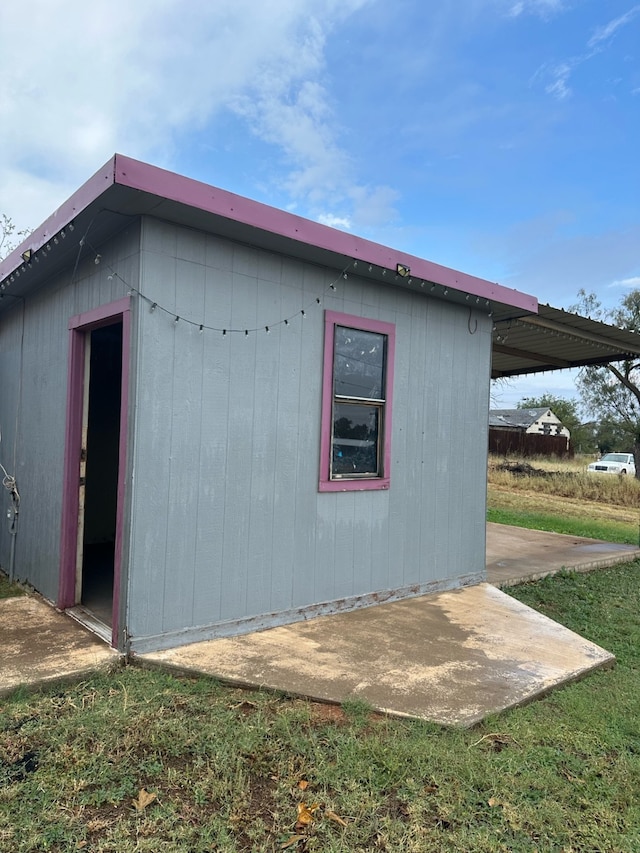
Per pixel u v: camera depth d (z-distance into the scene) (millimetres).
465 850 2006
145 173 3072
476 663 3627
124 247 3641
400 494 5133
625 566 7527
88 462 6992
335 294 4555
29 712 2766
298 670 3363
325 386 4488
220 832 2018
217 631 3852
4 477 5898
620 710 3197
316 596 4488
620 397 17859
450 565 5621
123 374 3588
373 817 2139
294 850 1970
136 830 2018
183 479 3689
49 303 4926
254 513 4070
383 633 4129
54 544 4570
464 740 2707
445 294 5277
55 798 2148
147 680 3180
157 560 3574
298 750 2529
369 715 2898
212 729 2654
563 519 11852
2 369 6207
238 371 3961
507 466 19906
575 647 4031
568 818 2217
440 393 5484
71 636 3717
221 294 3848
